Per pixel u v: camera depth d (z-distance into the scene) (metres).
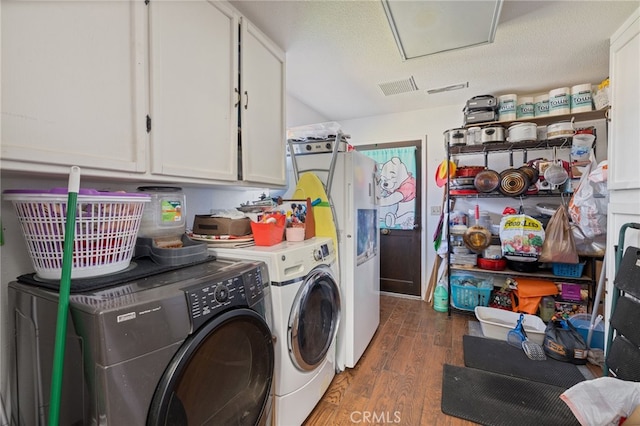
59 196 0.84
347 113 3.45
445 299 2.96
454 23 1.62
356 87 2.67
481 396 1.64
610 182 1.79
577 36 1.81
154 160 1.10
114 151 0.98
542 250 2.44
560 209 2.41
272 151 1.83
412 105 3.18
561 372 1.86
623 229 1.58
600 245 2.32
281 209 1.78
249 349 1.10
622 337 1.46
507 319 2.48
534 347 2.05
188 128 1.25
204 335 0.85
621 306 1.49
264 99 1.75
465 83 2.56
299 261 1.38
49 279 0.90
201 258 1.26
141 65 1.05
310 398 1.46
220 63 1.42
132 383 0.69
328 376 1.68
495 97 2.62
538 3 1.51
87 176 0.97
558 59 2.10
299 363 1.34
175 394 0.78
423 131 3.34
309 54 2.05
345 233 1.89
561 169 2.40
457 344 2.26
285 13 1.61
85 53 0.90
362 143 3.63
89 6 0.90
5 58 0.73
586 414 1.15
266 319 1.20
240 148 1.57
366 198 2.15
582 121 2.59
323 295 1.63
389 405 1.58
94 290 0.83
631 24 1.59
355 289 1.92
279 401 1.26
